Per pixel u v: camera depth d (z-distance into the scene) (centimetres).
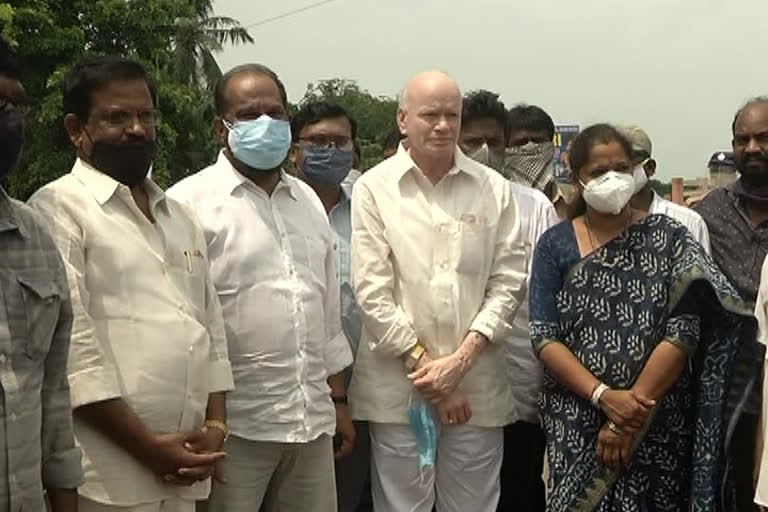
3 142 221
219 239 336
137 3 2202
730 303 351
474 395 373
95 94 287
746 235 407
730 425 362
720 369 359
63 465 241
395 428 374
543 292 372
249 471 335
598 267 363
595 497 358
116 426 276
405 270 368
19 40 1975
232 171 346
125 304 282
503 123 450
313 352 345
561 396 369
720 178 531
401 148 389
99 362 274
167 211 306
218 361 313
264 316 334
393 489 377
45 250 237
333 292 369
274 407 334
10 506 215
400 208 372
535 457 441
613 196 355
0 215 226
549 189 495
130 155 288
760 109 399
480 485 379
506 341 411
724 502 366
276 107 346
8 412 216
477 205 376
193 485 297
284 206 352
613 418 349
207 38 3388
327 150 418
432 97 367
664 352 350
